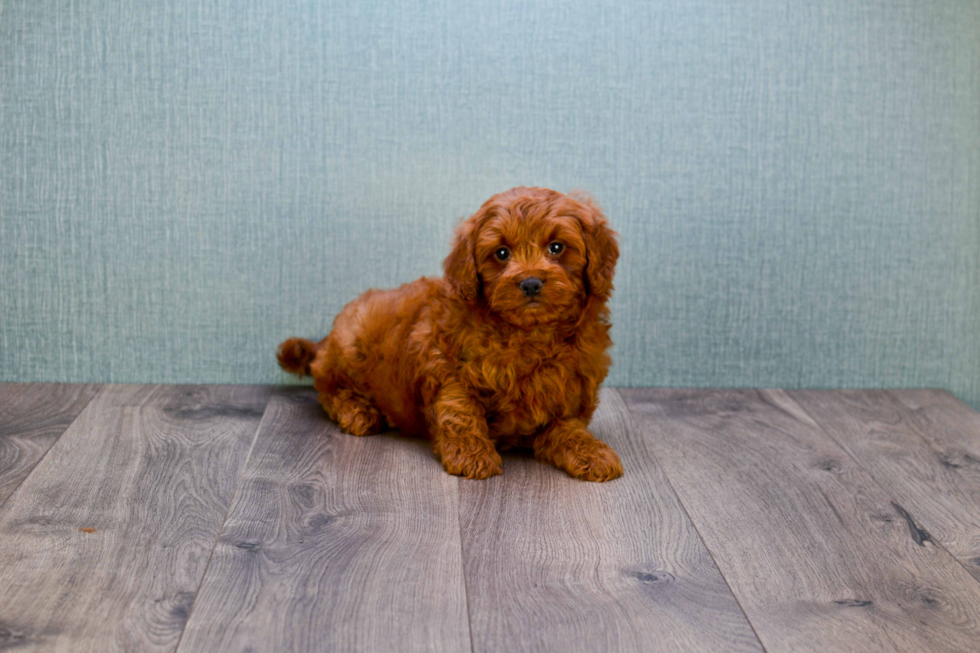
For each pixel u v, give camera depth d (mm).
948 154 2703
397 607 1438
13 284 2607
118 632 1343
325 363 2393
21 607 1404
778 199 2691
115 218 2594
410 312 2223
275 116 2572
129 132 2551
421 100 2592
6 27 2477
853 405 2645
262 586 1492
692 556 1650
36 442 2158
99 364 2674
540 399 2105
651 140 2641
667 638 1369
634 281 2707
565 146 2635
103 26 2498
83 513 1763
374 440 2268
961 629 1412
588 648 1337
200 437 2232
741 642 1362
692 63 2615
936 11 2633
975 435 2398
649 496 1933
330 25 2543
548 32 2582
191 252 2627
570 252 2027
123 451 2115
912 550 1697
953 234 2744
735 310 2744
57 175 2559
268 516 1774
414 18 2555
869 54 2641
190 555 1597
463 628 1382
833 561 1645
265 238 2635
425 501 1872
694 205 2680
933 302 2779
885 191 2709
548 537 1714
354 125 2592
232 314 2676
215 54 2531
